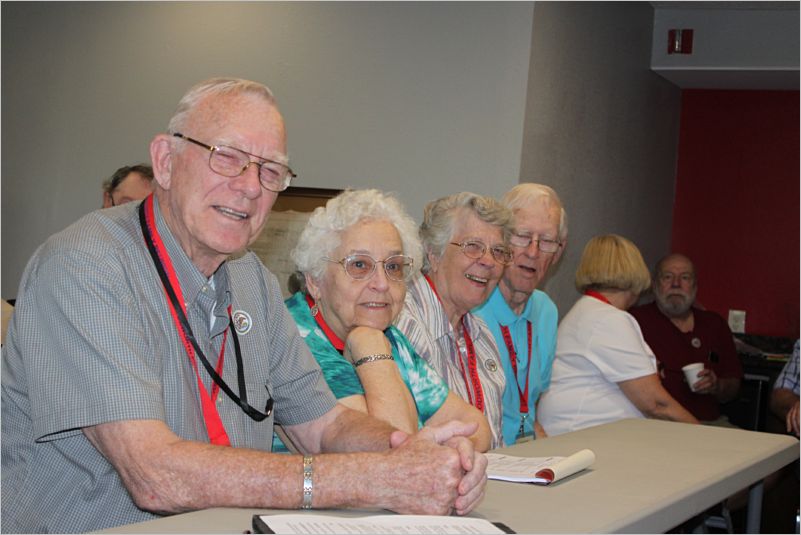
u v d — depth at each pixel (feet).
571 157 14.65
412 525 4.05
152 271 5.39
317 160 14.24
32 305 5.06
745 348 17.71
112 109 15.65
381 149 13.85
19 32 16.33
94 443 4.91
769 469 6.91
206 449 4.58
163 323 5.36
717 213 19.52
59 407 4.85
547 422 11.23
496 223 8.49
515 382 9.61
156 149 5.61
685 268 14.42
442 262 8.47
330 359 6.96
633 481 5.52
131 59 15.56
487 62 13.28
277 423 6.48
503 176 13.07
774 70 17.08
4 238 16.30
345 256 7.15
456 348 8.38
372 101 13.96
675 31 17.72
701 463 6.32
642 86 17.58
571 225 14.82
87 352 4.84
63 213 15.92
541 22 13.25
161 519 4.19
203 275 5.63
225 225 5.43
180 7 15.25
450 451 4.44
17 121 16.28
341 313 7.18
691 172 19.72
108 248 5.15
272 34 14.64
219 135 5.42
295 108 14.40
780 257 19.02
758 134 19.22
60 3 16.05
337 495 4.41
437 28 13.62
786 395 12.68
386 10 13.94
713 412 14.42
